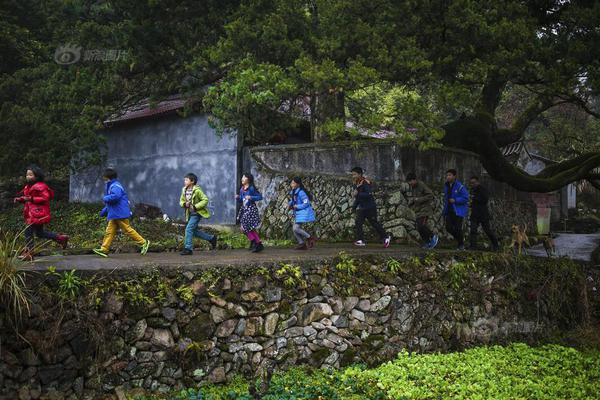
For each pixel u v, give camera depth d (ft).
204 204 31.22
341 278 29.76
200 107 54.70
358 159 48.21
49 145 46.60
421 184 40.14
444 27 41.01
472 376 27.37
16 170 48.24
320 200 48.65
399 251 33.73
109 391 21.59
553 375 29.12
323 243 44.37
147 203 61.36
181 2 44.60
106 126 64.18
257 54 42.34
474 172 56.80
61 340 20.53
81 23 46.65
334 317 29.01
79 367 20.93
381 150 47.06
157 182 60.44
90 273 21.68
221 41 42.47
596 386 27.17
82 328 21.04
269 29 40.65
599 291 44.55
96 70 47.52
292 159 51.08
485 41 40.16
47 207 27.86
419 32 41.78
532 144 104.47
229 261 26.14
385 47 39.14
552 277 41.50
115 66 45.83
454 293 35.06
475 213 40.27
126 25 44.09
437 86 44.24
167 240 42.63
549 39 42.24
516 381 27.09
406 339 31.91
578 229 91.50
